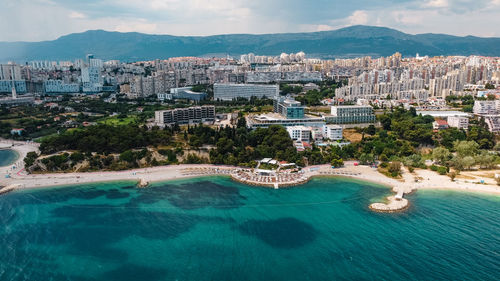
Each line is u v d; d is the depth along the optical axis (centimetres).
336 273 19025
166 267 19575
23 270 19412
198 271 19238
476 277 18538
